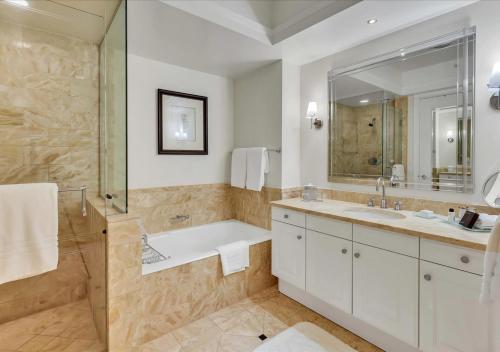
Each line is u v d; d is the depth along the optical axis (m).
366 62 2.29
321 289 2.01
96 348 1.72
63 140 2.21
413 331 1.49
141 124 2.62
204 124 3.04
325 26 2.02
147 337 1.80
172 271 1.91
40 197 1.52
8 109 1.99
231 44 2.32
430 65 1.91
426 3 1.72
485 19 1.67
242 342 1.78
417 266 1.47
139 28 2.04
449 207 1.83
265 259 2.52
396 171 2.13
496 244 1.13
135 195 2.61
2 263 1.42
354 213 2.09
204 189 3.09
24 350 1.71
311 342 1.78
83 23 2.06
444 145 1.86
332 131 2.59
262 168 2.79
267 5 2.30
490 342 1.23
